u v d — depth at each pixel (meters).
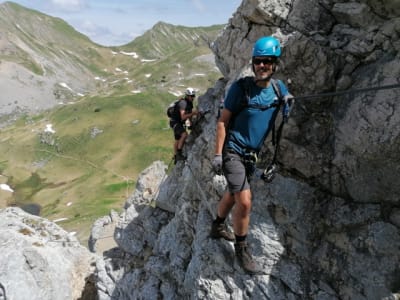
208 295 3.49
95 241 9.01
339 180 3.29
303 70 3.37
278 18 3.63
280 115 3.44
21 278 5.38
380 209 3.11
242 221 2.70
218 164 2.49
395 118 2.86
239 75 3.79
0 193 45.09
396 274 2.89
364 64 3.19
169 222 5.45
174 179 5.82
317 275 3.23
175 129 5.54
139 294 4.85
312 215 3.36
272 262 3.34
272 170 2.79
